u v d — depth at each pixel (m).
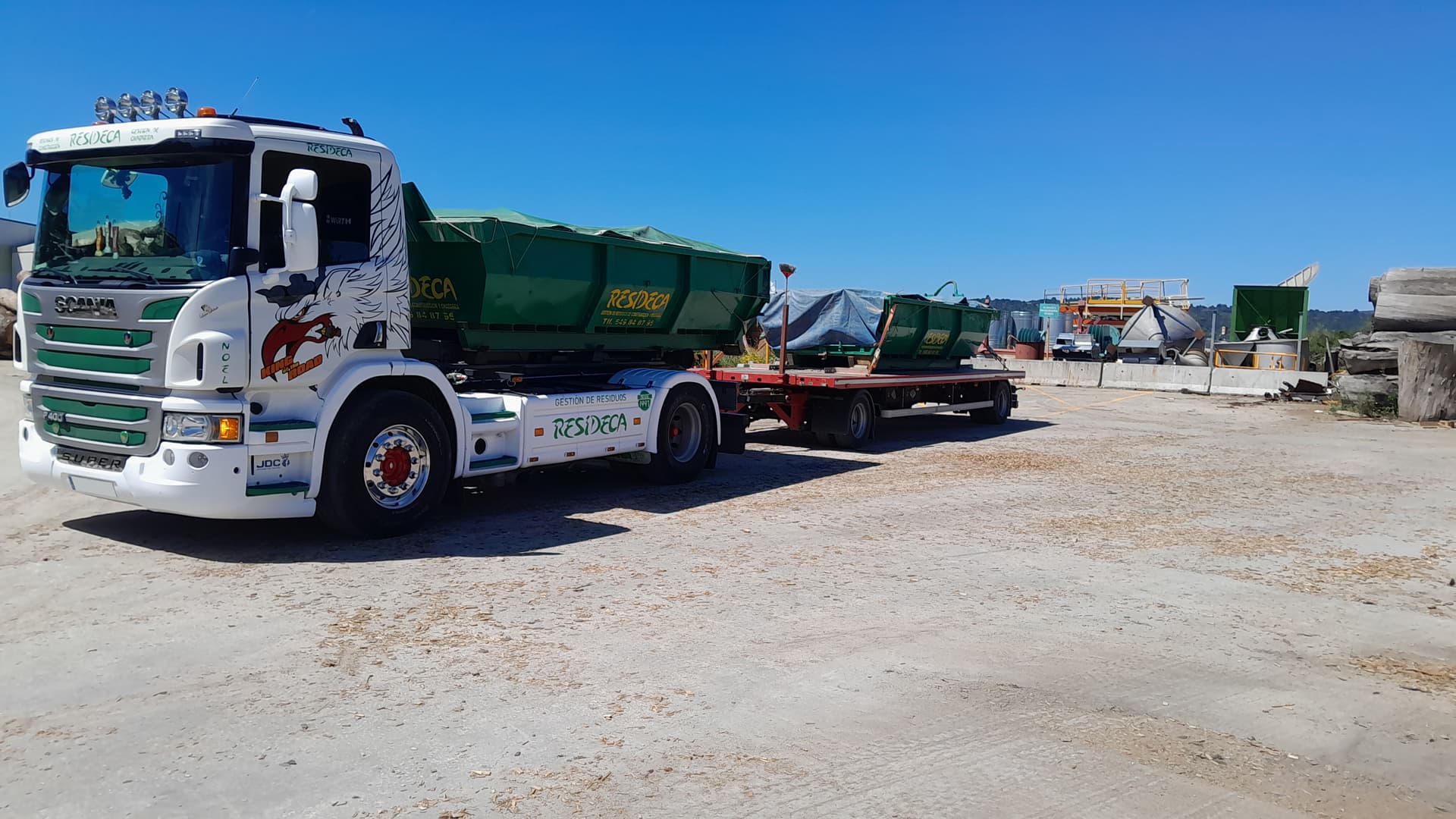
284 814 3.51
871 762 4.05
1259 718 4.64
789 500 10.36
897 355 17.12
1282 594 6.98
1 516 8.34
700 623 5.91
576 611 6.08
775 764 4.01
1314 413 22.77
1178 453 15.02
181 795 3.63
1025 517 9.66
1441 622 6.34
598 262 10.08
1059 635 5.89
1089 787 3.88
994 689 4.93
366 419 7.56
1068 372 32.38
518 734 4.23
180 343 6.63
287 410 7.23
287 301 7.06
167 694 4.59
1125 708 4.74
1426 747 4.35
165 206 6.93
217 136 6.71
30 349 7.49
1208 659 5.50
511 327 9.55
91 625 5.57
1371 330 24.05
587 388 10.48
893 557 7.80
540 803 3.63
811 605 6.36
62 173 7.43
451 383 9.34
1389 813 3.74
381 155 7.77
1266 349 30.14
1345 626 6.20
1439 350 20.53
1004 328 43.28
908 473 12.48
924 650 5.52
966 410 18.58
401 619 5.82
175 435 6.71
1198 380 29.20
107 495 7.11
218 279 6.70
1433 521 9.83
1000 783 3.89
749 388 14.95
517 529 8.52
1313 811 3.74
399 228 7.95
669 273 11.17
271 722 4.30
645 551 7.78
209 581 6.52
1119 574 7.45
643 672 5.04
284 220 6.79
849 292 16.19
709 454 11.73
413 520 8.03
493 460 8.87
